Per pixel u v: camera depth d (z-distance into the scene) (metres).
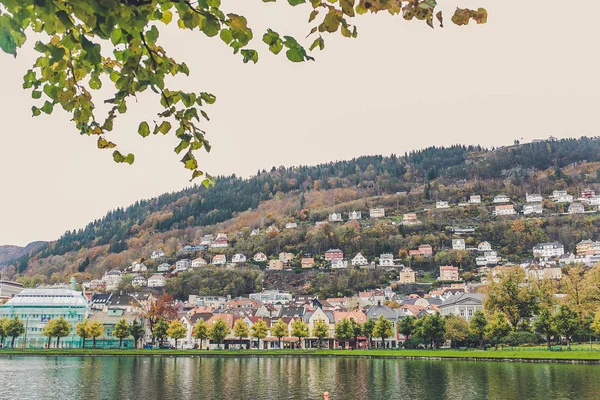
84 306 163.50
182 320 169.00
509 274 120.25
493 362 90.25
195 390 55.00
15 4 4.60
